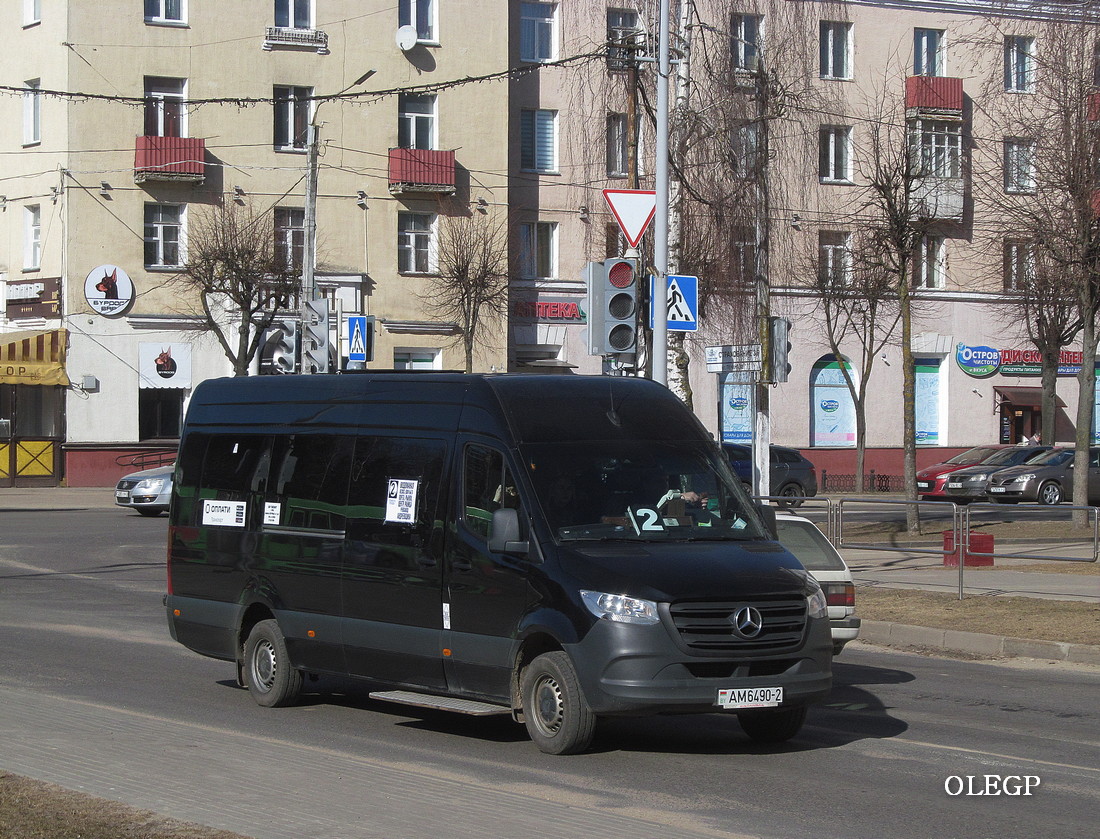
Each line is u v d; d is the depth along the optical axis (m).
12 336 40.62
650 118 26.53
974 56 36.16
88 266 40.97
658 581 8.68
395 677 10.09
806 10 25.20
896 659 14.52
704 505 9.69
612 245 42.56
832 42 46.19
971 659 14.50
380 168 43.78
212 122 42.16
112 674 12.71
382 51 43.72
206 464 12.15
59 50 41.00
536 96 45.94
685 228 23.70
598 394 10.09
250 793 7.52
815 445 48.25
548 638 9.12
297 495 11.12
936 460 49.56
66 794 7.31
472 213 44.62
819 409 48.25
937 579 19.19
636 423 9.98
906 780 8.43
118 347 41.31
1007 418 50.53
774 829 7.14
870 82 46.19
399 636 10.02
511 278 45.38
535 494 9.28
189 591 12.12
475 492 9.67
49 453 40.94
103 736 9.26
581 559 8.93
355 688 12.27
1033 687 12.53
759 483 22.09
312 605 10.78
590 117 28.05
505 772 8.55
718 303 28.44
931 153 32.84
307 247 30.56
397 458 10.33
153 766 8.24
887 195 28.27
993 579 19.03
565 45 44.78
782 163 26.20
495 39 44.84
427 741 9.72
